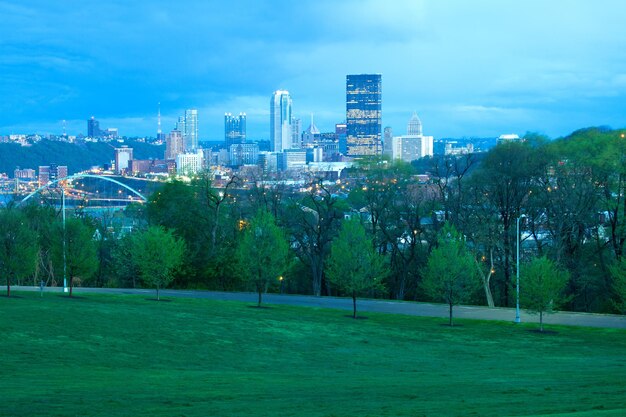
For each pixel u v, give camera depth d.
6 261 61.75
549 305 53.84
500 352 43.75
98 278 101.12
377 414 18.02
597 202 78.56
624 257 62.00
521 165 80.12
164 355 36.81
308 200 101.38
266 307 64.25
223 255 91.00
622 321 59.12
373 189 92.62
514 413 17.56
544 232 84.69
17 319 42.75
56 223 69.19
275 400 21.41
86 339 38.78
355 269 58.88
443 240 59.22
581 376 29.19
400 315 61.62
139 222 109.31
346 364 37.25
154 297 69.50
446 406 19.33
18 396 21.78
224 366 35.00
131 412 18.95
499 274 84.50
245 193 108.25
